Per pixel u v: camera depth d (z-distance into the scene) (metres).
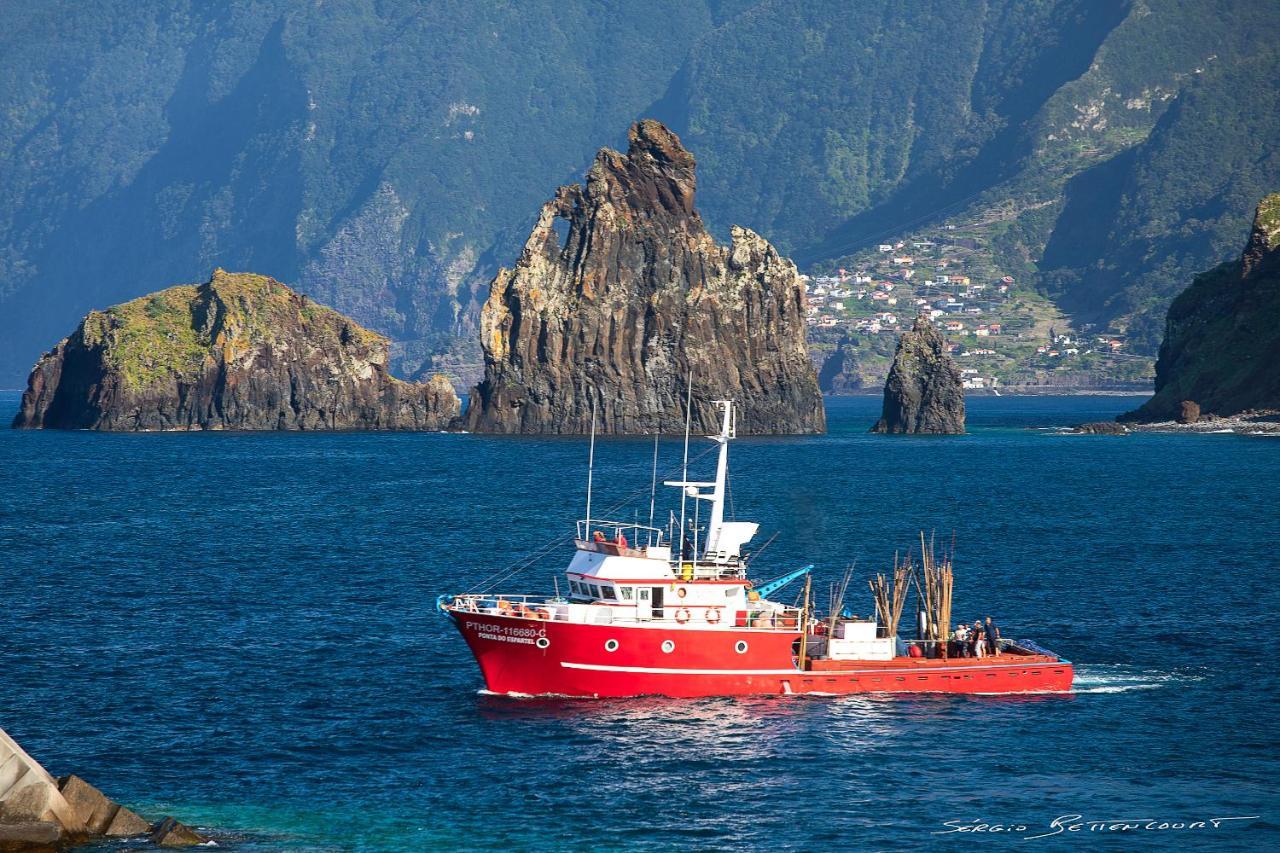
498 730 104.19
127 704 111.19
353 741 101.94
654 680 110.88
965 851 84.75
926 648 117.56
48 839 85.00
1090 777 96.00
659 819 88.50
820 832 87.00
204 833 86.25
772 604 115.94
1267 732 105.38
